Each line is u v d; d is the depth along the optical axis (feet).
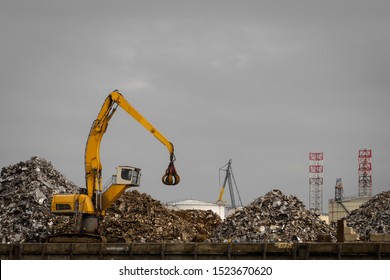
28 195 262.26
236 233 241.76
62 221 256.73
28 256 216.74
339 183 581.53
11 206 261.24
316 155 622.54
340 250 195.21
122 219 254.88
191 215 310.24
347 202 496.23
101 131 238.27
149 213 261.24
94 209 231.91
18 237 248.52
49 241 225.15
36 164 277.44
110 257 211.41
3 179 275.80
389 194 317.63
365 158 574.97
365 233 290.76
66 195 232.12
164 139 239.30
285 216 245.86
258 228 240.94
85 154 236.84
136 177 234.79
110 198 234.58
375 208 310.65
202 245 203.41
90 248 213.05
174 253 205.46
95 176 235.20
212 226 303.27
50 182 272.92
